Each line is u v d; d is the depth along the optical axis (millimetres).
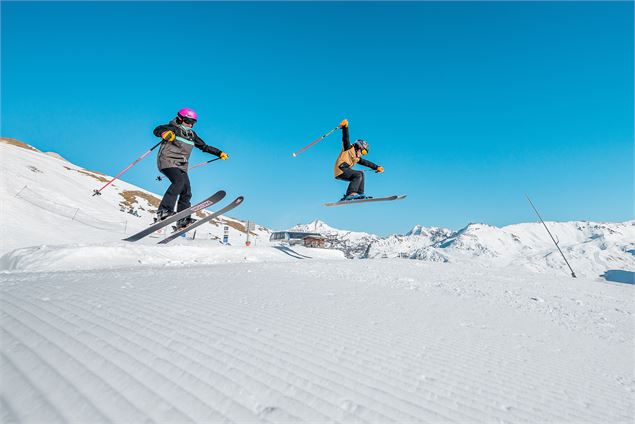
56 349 2008
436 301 6145
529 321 5414
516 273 14438
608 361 3701
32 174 50406
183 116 7035
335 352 2639
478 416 1935
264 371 2092
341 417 1685
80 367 1830
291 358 2371
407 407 1908
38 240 27562
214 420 1498
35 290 3467
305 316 3715
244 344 2508
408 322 4164
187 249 14352
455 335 3844
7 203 33031
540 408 2176
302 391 1903
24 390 1548
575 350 3979
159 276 5816
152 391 1683
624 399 2584
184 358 2109
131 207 63812
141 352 2115
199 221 9383
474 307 6031
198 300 3881
